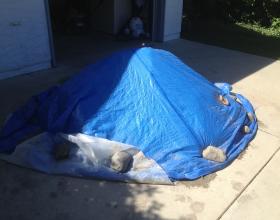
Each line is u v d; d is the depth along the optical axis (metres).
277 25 10.51
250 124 4.19
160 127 3.50
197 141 3.49
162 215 2.77
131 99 3.67
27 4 5.26
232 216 2.80
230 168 3.40
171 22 8.16
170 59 4.23
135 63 3.89
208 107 3.85
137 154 3.33
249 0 10.75
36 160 3.27
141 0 8.13
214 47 7.89
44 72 5.73
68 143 3.43
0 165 3.24
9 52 5.30
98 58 6.66
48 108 3.86
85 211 2.76
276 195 3.07
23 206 2.78
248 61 6.96
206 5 11.02
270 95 5.27
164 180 3.12
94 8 8.48
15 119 3.88
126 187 3.05
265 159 3.58
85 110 3.62
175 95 3.75
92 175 3.12
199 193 3.04
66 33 8.30
